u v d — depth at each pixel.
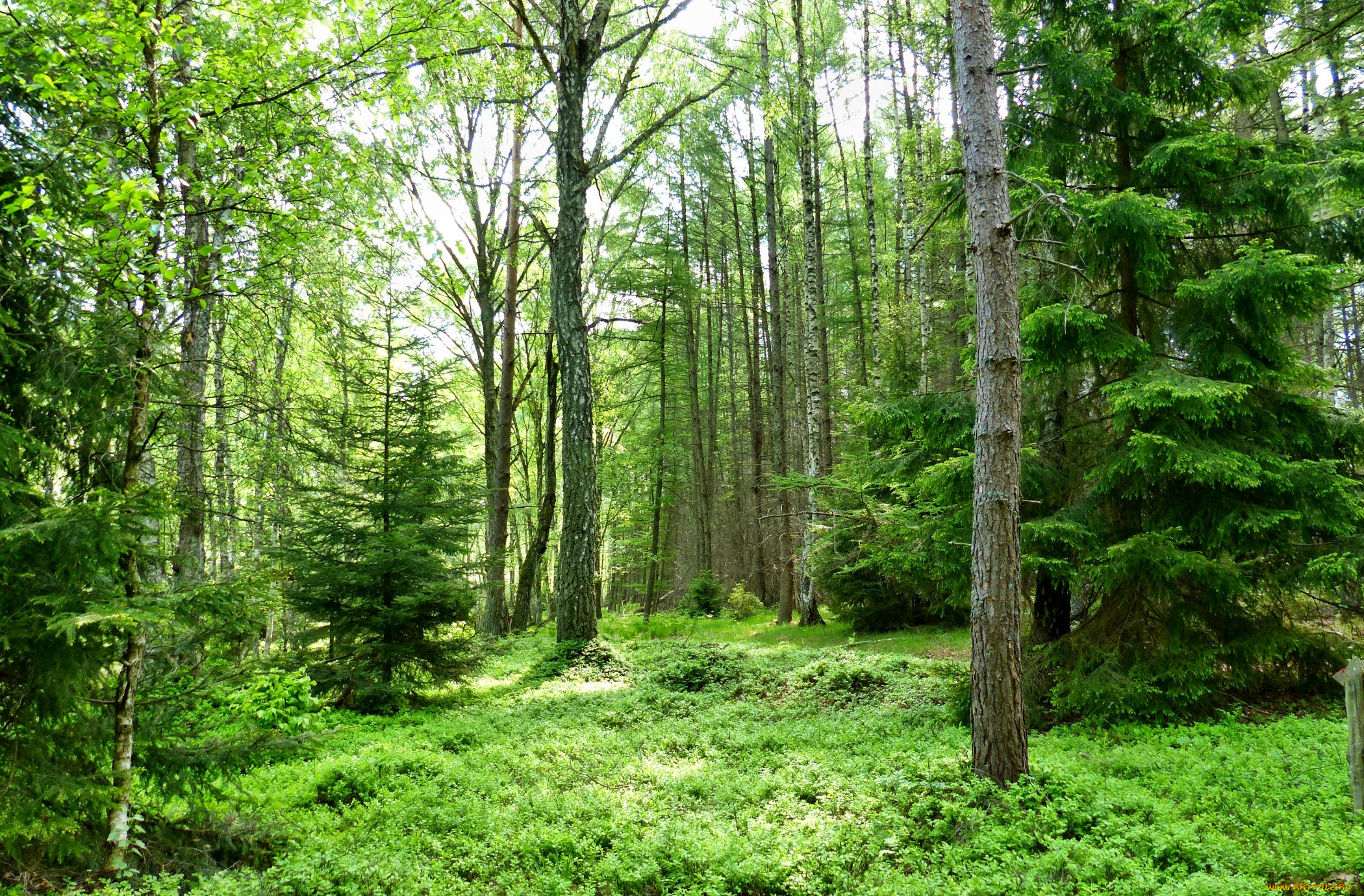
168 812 5.56
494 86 17.39
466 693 11.65
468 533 11.74
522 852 5.65
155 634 4.96
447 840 5.85
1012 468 6.47
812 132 22.47
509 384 20.27
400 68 8.34
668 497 28.31
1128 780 6.25
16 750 4.20
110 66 5.05
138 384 4.80
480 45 11.41
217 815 5.60
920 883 4.86
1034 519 8.98
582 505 14.70
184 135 5.12
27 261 4.73
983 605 6.46
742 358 41.75
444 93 17.19
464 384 25.80
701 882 5.13
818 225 23.75
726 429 40.03
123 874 4.51
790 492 21.88
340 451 11.01
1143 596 8.58
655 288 25.06
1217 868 4.49
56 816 4.40
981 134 6.66
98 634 4.25
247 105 5.83
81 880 4.41
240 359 8.34
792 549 22.67
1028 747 7.12
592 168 14.93
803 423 30.45
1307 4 12.13
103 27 4.86
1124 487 8.92
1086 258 9.22
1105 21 8.86
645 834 5.89
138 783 5.16
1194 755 6.62
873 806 6.28
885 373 12.38
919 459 10.53
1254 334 8.37
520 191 20.42
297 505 10.77
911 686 11.12
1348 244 8.69
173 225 5.71
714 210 35.19
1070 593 9.71
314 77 7.40
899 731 8.96
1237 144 8.73
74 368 4.50
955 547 9.20
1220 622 8.36
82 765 4.57
